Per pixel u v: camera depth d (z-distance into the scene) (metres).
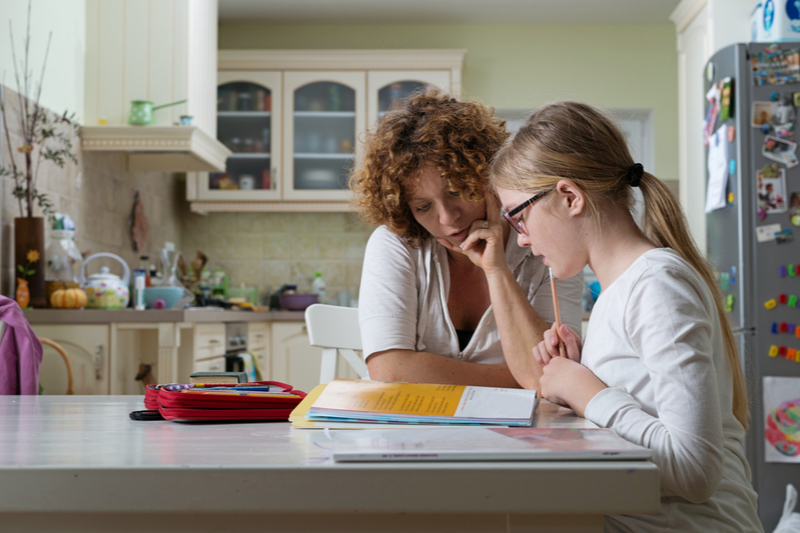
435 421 0.75
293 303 4.14
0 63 2.58
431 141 1.21
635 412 0.76
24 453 0.60
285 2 4.30
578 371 0.90
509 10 4.42
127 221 3.73
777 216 2.67
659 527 0.76
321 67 4.32
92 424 0.81
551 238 0.94
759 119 2.71
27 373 1.87
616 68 4.60
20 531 0.54
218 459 0.56
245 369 3.35
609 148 0.94
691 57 3.61
